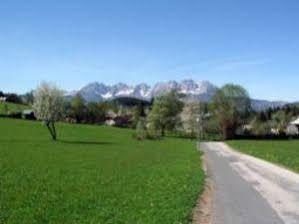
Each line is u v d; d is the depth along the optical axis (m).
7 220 21.44
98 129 161.88
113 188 32.25
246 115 185.00
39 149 75.62
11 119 162.00
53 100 107.00
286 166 54.94
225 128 180.88
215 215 23.89
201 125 178.62
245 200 28.83
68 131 141.38
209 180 39.28
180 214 22.59
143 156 68.81
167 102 178.50
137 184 34.47
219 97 183.25
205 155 75.88
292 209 25.88
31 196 28.80
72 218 21.78
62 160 57.47
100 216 22.12
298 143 128.38
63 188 32.50
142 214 22.41
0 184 34.50
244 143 128.38
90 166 50.38
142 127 140.62
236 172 47.00
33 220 21.41
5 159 56.41
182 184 34.44
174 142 125.88
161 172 44.16
